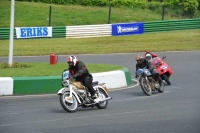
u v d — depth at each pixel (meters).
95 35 62.94
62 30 61.59
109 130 18.45
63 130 18.41
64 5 79.00
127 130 18.47
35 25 68.19
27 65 35.81
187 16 79.25
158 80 28.83
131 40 59.91
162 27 66.50
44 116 21.34
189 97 27.17
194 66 40.66
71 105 22.73
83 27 62.41
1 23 67.38
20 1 80.25
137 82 33.41
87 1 80.56
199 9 83.56
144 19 74.06
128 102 25.58
